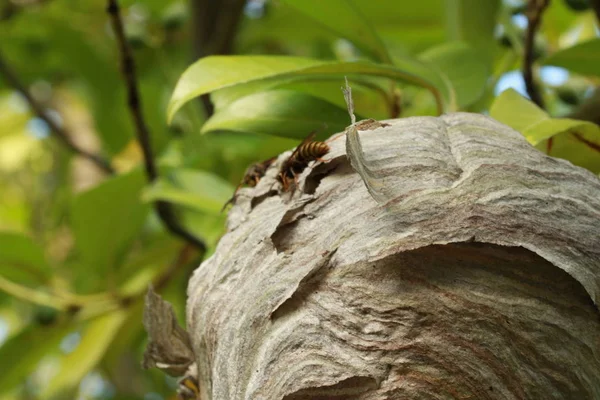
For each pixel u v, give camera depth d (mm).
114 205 1086
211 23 1175
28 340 1105
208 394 834
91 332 1150
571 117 948
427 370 788
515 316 792
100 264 1107
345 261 802
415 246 793
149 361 859
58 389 1134
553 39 1206
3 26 1395
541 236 799
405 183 810
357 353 792
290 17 1258
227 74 854
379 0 1132
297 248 815
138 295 1118
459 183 808
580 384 792
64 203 1381
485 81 929
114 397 1421
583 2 1098
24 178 1769
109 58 1355
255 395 797
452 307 792
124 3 1322
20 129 1877
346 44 1417
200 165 1128
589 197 816
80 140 1612
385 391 788
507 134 835
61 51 1378
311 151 833
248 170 878
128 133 1298
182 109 1161
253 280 819
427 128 835
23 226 1588
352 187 819
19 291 1097
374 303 795
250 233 834
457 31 1024
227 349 814
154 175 1039
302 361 795
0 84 1463
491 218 799
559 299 798
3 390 1128
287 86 921
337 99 929
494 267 799
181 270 1147
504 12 1046
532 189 810
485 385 787
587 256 801
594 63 982
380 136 832
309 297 805
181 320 1178
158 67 1328
